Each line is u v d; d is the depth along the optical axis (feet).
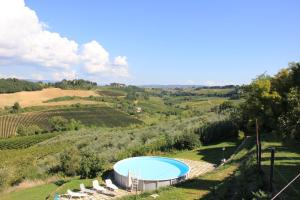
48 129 373.81
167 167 115.85
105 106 502.79
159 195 77.20
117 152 147.95
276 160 80.38
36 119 402.11
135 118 439.63
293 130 75.72
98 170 110.52
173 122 254.06
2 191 104.53
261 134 131.95
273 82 115.65
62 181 108.17
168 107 547.08
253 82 118.83
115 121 413.80
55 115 422.82
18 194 98.37
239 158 105.19
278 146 102.99
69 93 540.11
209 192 72.64
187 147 150.00
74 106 474.49
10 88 480.23
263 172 64.44
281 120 83.87
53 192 93.20
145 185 94.38
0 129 363.35
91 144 192.34
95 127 370.73
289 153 90.84
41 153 193.57
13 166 140.87
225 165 101.30
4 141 301.02
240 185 63.00
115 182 102.17
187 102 608.60
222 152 138.72
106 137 215.51
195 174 106.93
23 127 359.87
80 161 118.42
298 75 108.99
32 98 480.64
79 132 307.78
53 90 531.50
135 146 159.94
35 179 116.78
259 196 49.57
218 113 248.52
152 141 163.22
